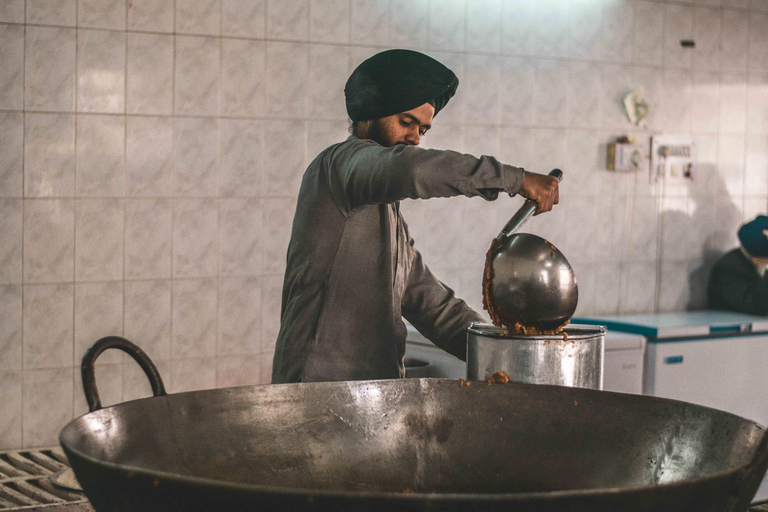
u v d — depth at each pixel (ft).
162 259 9.82
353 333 5.41
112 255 9.60
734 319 11.89
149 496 2.62
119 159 9.55
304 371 5.34
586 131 12.11
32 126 9.17
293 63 10.27
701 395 10.89
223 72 9.94
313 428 3.84
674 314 12.57
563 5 11.77
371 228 5.37
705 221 13.29
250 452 3.66
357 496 2.40
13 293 9.21
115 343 3.65
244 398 3.76
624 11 12.27
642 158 12.53
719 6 13.10
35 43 9.11
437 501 2.39
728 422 3.30
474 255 11.39
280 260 10.43
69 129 9.32
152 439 3.40
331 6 10.40
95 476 2.75
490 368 4.36
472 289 11.41
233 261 10.18
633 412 3.69
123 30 9.46
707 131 13.17
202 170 9.93
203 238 10.00
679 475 3.37
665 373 10.55
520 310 4.29
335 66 10.49
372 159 4.61
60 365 9.46
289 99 10.29
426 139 10.95
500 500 2.40
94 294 9.55
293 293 5.53
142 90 9.59
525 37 11.53
